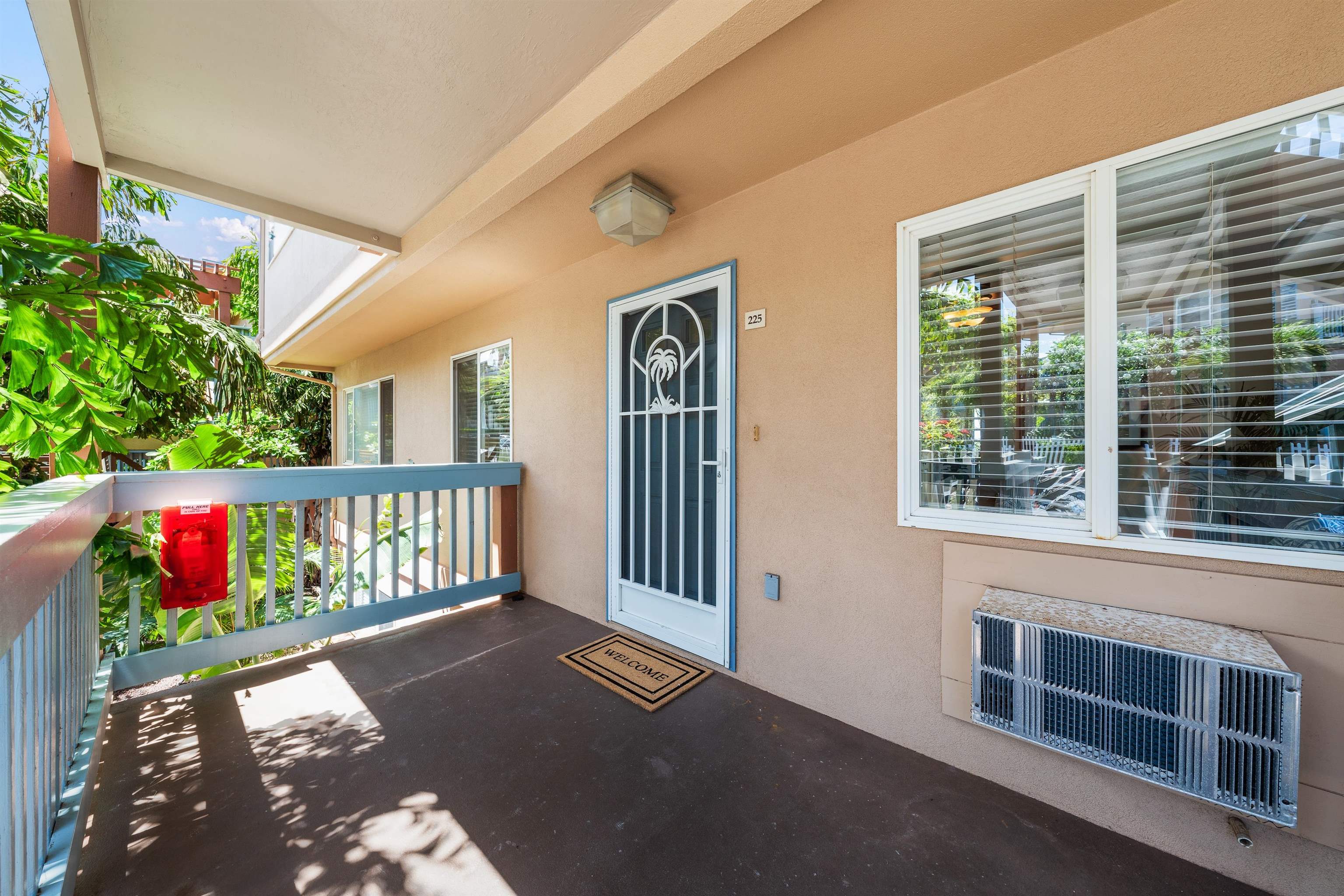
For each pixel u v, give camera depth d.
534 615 3.52
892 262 2.05
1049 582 1.70
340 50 1.76
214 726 2.16
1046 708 1.51
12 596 0.79
